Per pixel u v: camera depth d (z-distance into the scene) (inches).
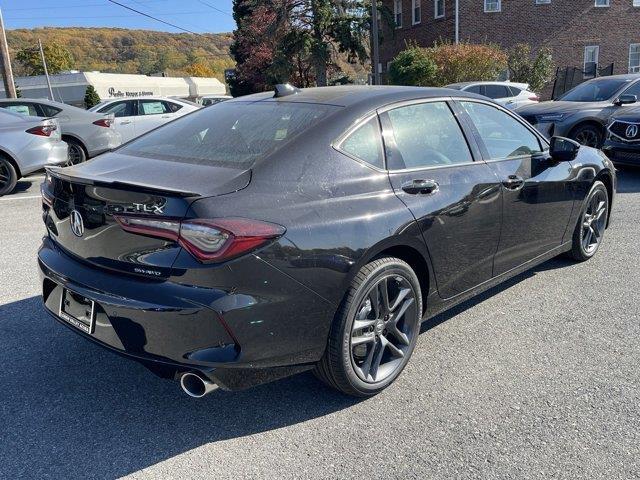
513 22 1023.0
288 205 102.4
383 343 120.2
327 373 113.3
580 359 134.1
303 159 109.5
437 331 150.3
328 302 106.0
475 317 158.6
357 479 95.7
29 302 171.3
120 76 1653.5
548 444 103.5
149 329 97.2
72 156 424.5
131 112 503.8
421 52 883.4
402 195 119.7
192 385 100.7
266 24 1179.9
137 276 99.9
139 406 118.0
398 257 124.3
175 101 528.4
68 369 132.5
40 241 241.0
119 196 99.4
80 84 1545.3
